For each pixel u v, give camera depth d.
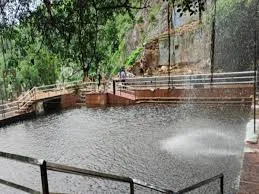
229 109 18.45
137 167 10.54
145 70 28.23
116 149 12.62
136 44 33.00
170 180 9.30
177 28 27.41
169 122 16.53
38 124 18.55
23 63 23.92
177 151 11.81
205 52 24.22
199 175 9.50
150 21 31.06
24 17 4.36
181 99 21.62
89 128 16.52
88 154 12.27
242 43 21.84
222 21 22.48
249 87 19.42
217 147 11.93
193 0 4.55
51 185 9.38
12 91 25.75
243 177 5.58
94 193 8.80
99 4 4.51
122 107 21.98
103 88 24.67
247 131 8.92
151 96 22.59
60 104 23.83
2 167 11.20
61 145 13.78
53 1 4.32
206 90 20.55
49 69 26.12
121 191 8.83
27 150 13.39
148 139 13.65
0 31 4.79
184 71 25.30
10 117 19.20
